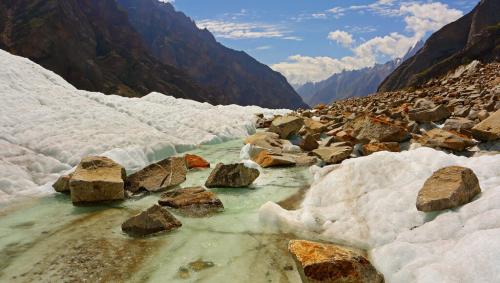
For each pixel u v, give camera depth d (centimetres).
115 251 725
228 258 691
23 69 2180
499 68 3422
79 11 16875
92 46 15975
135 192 1101
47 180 1170
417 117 1576
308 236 764
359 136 1453
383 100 2964
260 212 863
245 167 1140
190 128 1997
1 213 933
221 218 884
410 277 552
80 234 807
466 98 2042
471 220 590
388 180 868
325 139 1638
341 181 938
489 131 1102
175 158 1255
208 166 1399
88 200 1003
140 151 1475
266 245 737
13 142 1354
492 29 9819
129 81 15825
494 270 474
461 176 667
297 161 1377
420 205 668
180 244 752
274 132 1906
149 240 772
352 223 771
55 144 1377
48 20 13250
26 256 710
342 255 598
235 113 2805
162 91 16562
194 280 621
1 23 12762
